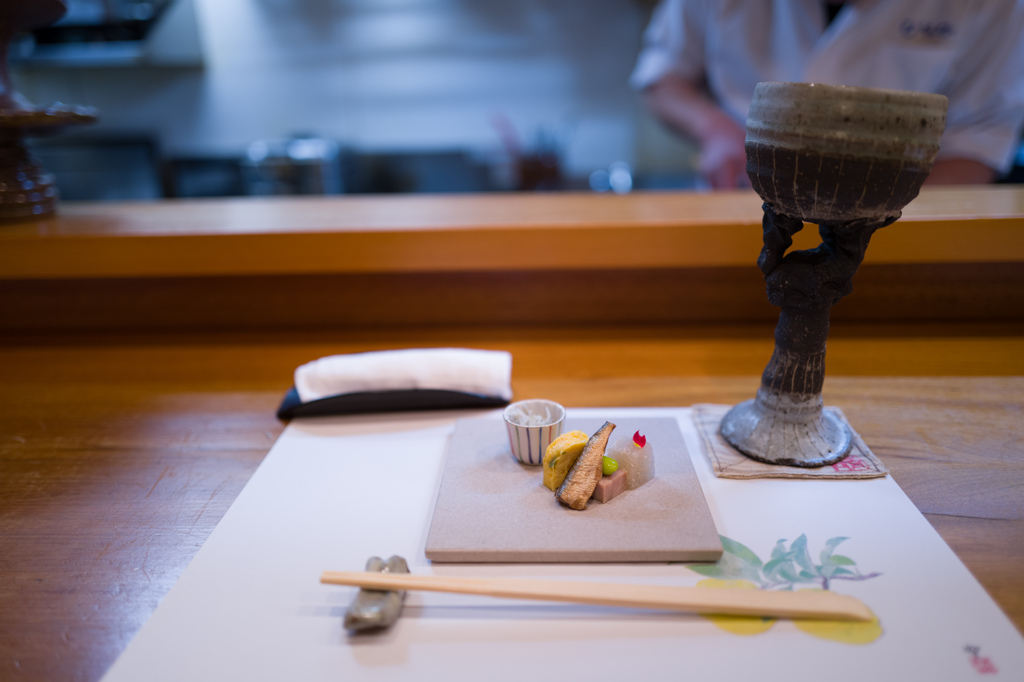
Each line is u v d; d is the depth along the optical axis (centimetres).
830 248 43
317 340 68
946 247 62
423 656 34
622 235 64
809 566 38
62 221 71
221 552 40
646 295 68
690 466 45
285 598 37
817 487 44
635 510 42
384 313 70
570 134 165
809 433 47
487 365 55
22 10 62
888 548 40
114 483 47
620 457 44
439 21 156
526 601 37
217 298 70
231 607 37
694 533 40
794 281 43
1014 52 90
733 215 66
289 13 155
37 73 158
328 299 70
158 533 42
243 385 59
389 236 65
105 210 77
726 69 113
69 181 167
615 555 39
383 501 44
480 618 36
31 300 70
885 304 67
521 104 163
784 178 39
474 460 46
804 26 101
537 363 61
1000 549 40
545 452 44
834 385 56
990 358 60
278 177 144
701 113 112
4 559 41
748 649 34
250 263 66
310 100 163
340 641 35
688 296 68
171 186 169
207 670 34
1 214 70
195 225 68
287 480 46
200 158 167
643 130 165
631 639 35
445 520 41
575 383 58
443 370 54
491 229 64
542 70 160
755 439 47
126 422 54
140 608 37
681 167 167
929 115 37
